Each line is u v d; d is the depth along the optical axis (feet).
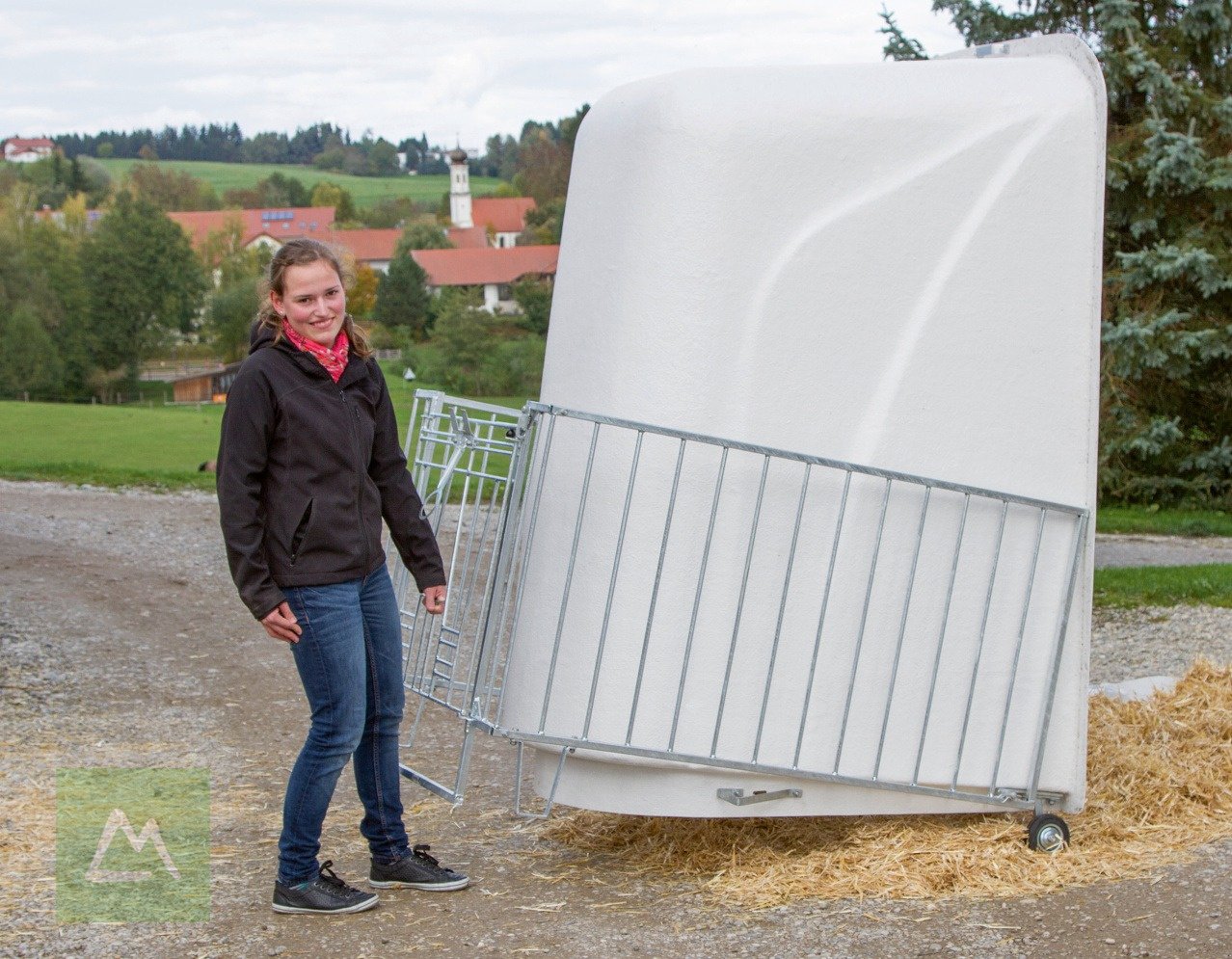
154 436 95.91
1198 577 33.32
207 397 207.00
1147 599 30.71
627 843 12.95
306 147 589.73
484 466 13.00
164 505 46.50
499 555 11.32
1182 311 54.44
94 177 338.54
